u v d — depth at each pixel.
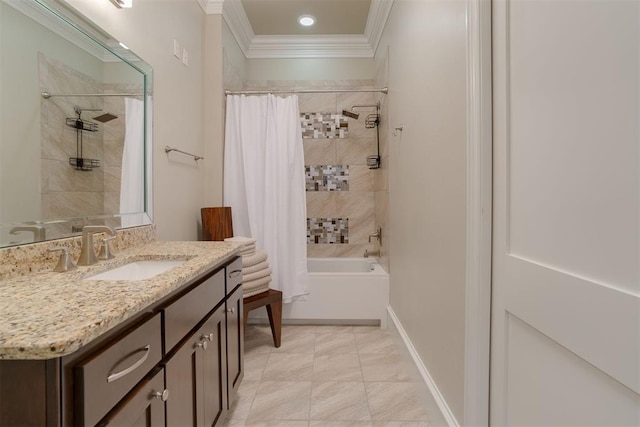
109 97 1.46
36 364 0.56
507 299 1.04
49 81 1.16
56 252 1.14
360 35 3.39
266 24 3.15
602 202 0.68
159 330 0.90
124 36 1.56
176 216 2.11
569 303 0.77
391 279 2.69
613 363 0.65
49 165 1.17
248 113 2.74
